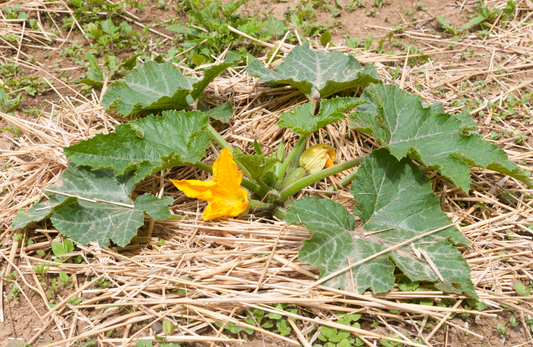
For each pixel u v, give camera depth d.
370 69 1.96
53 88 2.04
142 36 2.20
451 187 1.85
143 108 1.87
